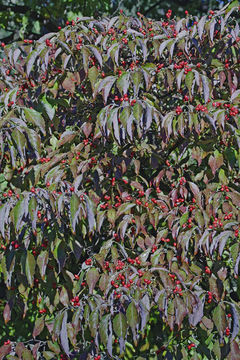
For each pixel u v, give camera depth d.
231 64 3.38
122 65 3.46
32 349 3.13
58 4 6.33
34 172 3.12
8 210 2.75
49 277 3.20
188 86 3.07
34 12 6.69
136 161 3.24
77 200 2.77
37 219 2.93
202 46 3.43
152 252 3.19
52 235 2.98
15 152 2.98
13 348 3.23
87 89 3.43
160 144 3.66
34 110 2.98
